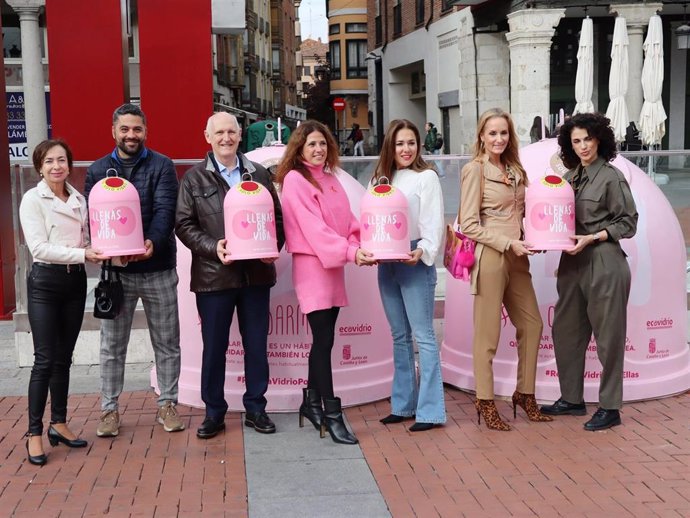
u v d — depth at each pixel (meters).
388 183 5.58
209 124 5.47
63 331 5.37
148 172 5.48
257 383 5.68
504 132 5.55
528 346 5.75
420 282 5.57
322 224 5.34
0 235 9.12
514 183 5.61
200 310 5.52
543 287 6.12
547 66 21.77
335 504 4.47
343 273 5.57
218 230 5.39
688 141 28.55
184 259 6.20
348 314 6.14
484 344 5.65
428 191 5.49
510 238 5.54
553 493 4.56
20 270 7.42
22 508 4.48
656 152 7.50
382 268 5.74
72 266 5.23
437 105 30.86
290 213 5.43
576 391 5.88
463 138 27.64
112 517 4.36
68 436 5.43
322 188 5.49
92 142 10.35
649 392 6.18
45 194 5.15
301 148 5.49
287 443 5.45
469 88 26.94
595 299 5.54
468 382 6.51
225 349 5.56
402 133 5.56
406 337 5.78
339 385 6.14
